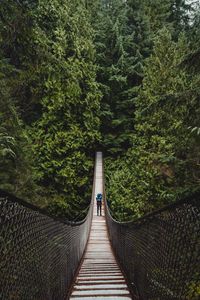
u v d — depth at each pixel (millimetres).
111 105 30547
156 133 17688
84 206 23188
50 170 22109
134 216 14477
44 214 2887
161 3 32406
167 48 20266
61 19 24938
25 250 2238
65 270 4422
